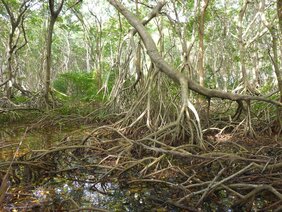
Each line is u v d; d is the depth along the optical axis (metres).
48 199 4.41
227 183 4.33
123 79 10.59
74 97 15.20
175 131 6.63
